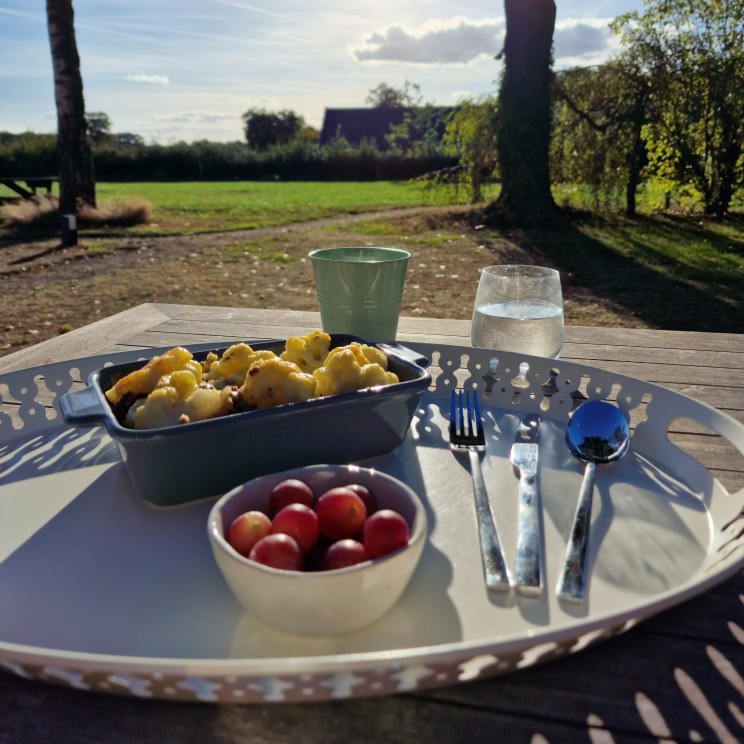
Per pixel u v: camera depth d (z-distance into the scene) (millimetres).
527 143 9117
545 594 730
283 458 946
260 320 2041
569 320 4766
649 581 756
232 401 940
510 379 1299
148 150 25750
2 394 1384
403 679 584
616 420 1066
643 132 8922
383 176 25250
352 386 983
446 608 709
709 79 8500
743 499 860
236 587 671
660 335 1848
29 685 641
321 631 662
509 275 1427
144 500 922
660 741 578
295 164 25766
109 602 732
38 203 10555
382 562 641
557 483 972
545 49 8742
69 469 1022
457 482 976
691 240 7879
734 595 748
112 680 577
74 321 5078
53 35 9344
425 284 6105
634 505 912
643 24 8711
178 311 2160
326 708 614
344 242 8555
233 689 565
